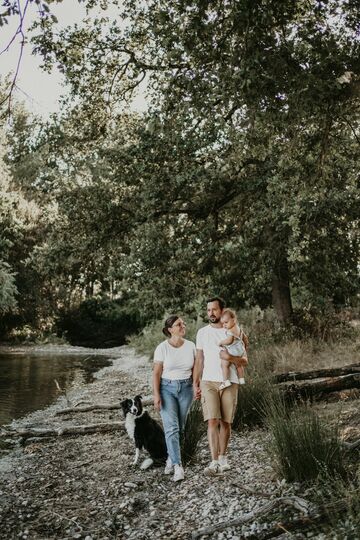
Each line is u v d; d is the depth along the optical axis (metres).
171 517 4.94
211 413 5.96
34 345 38.84
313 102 7.02
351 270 15.85
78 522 5.03
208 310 6.18
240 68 6.79
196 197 16.39
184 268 15.73
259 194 14.66
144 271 15.82
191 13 7.05
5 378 18.25
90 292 45.78
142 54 11.71
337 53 7.06
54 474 6.64
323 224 13.60
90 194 16.70
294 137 8.50
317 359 12.03
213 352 6.08
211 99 7.34
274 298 16.59
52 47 9.51
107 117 13.29
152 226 15.59
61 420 10.18
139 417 6.64
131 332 43.75
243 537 4.15
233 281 16.58
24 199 35.47
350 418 6.89
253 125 7.88
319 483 4.89
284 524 4.10
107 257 17.69
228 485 5.52
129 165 15.74
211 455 6.14
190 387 6.20
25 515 5.26
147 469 6.48
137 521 4.96
